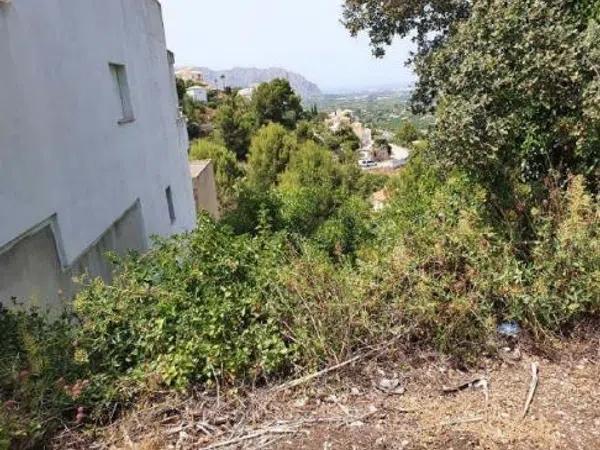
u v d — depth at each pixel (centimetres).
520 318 331
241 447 246
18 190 374
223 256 343
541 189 388
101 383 276
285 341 314
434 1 898
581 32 387
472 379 299
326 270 344
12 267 364
